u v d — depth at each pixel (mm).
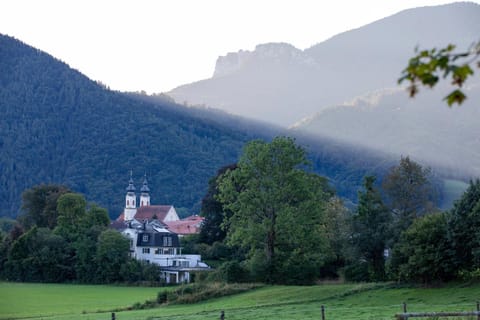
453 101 13164
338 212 127188
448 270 82250
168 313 78438
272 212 108875
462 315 41438
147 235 186625
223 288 97312
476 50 13094
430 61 13250
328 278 122312
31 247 175000
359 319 60031
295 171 107812
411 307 69062
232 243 109125
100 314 83688
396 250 90438
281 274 106250
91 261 168875
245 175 108688
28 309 102125
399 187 119938
